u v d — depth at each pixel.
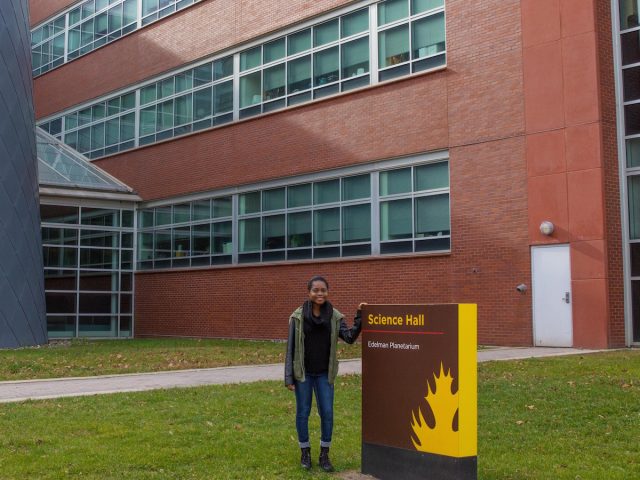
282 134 25.47
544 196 18.66
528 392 10.84
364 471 6.90
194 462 7.15
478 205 19.91
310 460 7.04
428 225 21.12
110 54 33.56
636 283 18.00
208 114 28.58
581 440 8.05
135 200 31.19
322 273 23.67
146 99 31.59
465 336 6.24
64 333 29.36
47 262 29.16
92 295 30.20
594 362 13.84
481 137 19.98
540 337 18.55
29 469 6.76
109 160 33.00
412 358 6.57
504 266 19.28
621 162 18.28
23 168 22.75
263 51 26.64
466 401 6.20
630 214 18.25
